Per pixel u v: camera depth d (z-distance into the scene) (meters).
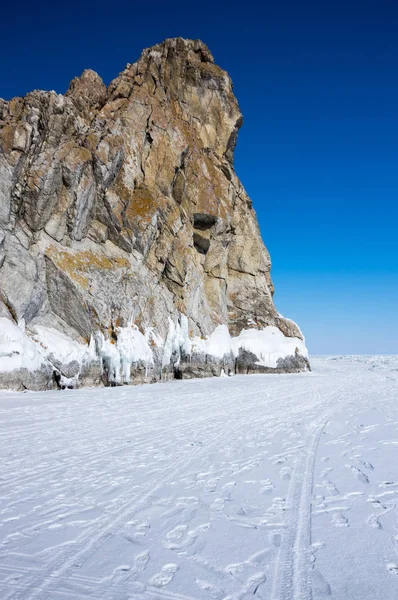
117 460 7.67
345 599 3.45
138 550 4.29
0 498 5.71
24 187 19.09
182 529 4.80
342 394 19.19
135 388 19.11
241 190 36.59
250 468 7.25
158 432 10.16
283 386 22.17
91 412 12.50
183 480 6.58
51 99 20.48
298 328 35.44
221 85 33.25
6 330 16.34
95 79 28.08
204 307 29.23
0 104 19.36
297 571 3.89
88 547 4.34
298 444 9.09
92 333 19.72
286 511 5.34
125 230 23.11
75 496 5.82
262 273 37.16
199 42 32.81
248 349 31.23
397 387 22.77
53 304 19.48
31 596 3.45
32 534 4.62
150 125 27.00
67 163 20.39
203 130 32.84
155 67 29.12
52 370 17.58
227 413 13.18
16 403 13.37
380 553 4.24
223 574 3.84
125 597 3.46
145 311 23.05
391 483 6.45
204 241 30.11
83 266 20.67
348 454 8.21
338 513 5.28
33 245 19.52
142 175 25.88
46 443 8.80
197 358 26.38
